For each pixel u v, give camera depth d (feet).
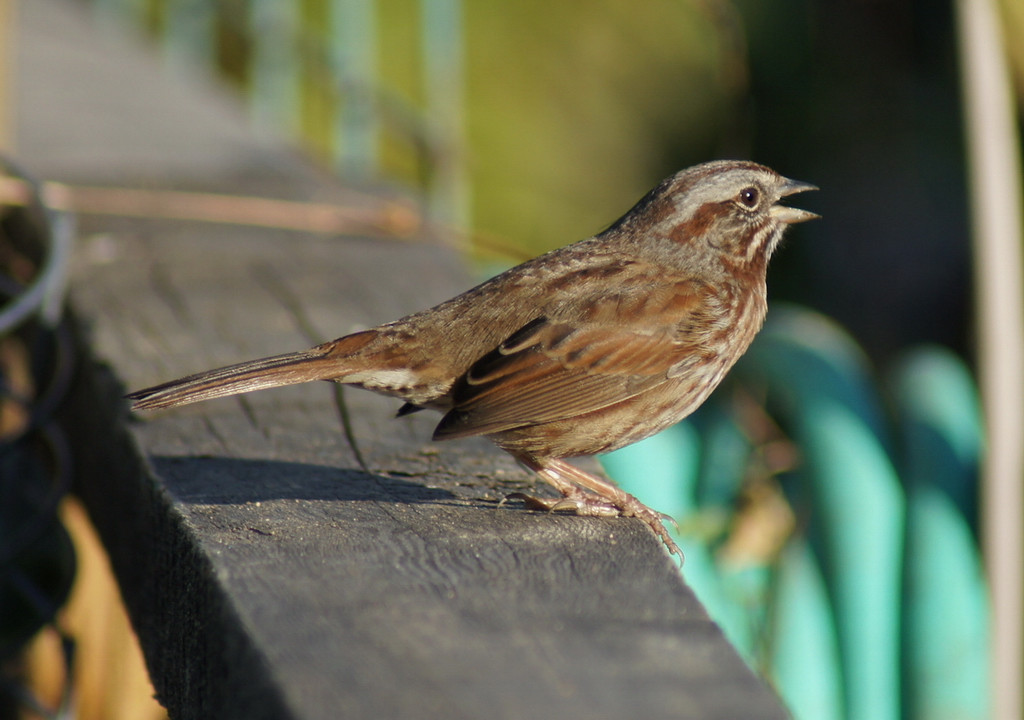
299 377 23.70
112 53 65.10
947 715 29.35
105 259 35.32
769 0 74.43
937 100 72.18
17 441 27.91
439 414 26.50
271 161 48.37
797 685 30.78
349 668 13.91
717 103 72.28
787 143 74.28
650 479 33.06
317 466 22.63
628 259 27.35
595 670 14.01
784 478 33.65
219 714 15.98
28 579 30.66
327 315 31.22
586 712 13.07
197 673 17.69
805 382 33.06
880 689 30.42
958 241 71.05
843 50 74.08
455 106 56.70
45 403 28.45
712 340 26.45
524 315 25.38
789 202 73.15
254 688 14.19
